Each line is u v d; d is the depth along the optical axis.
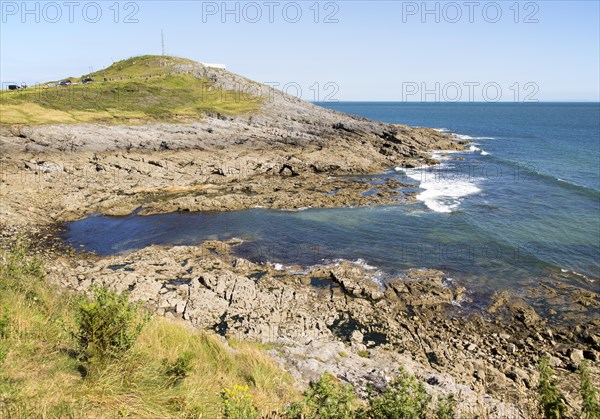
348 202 40.44
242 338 17.92
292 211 38.34
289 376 11.71
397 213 37.34
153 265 26.16
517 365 17.28
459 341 19.12
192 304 21.02
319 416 6.78
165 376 8.63
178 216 37.06
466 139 89.94
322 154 58.12
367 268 26.30
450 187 46.50
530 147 78.25
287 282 24.53
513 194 43.44
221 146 59.19
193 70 97.00
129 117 63.91
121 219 36.19
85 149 50.50
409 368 14.74
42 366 7.67
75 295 13.20
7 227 32.12
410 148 65.94
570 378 16.09
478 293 23.17
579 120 160.00
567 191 44.38
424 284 24.06
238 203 39.53
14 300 10.35
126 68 105.38
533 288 23.52
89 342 8.03
